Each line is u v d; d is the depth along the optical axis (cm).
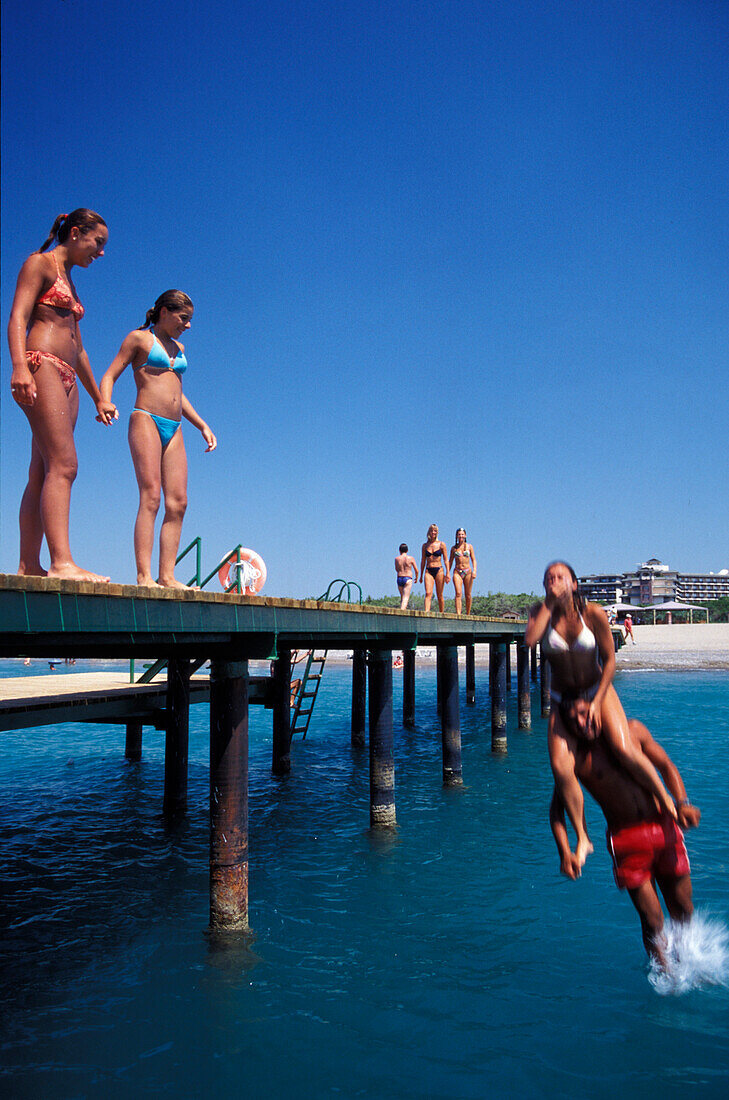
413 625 1140
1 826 1148
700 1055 513
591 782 539
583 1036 538
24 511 511
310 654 1922
